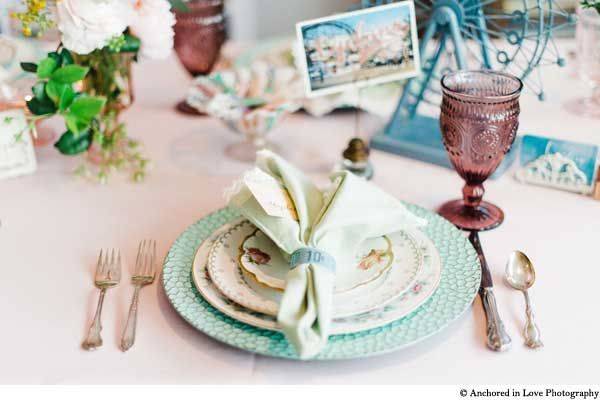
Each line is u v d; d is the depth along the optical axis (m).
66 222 0.93
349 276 0.73
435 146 1.08
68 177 1.05
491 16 1.01
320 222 0.74
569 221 0.90
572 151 0.95
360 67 0.96
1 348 0.70
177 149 1.14
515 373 0.65
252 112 1.06
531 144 0.98
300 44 0.93
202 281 0.73
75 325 0.73
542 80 1.26
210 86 1.17
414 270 0.73
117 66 1.03
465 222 0.89
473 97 0.81
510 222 0.90
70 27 0.89
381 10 0.93
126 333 0.70
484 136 0.83
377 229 0.76
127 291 0.78
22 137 1.03
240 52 1.48
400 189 1.00
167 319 0.73
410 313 0.70
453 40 1.04
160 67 1.50
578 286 0.77
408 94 1.12
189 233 0.83
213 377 0.66
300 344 0.61
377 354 0.65
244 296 0.69
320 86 0.96
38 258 0.85
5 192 1.01
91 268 0.83
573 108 1.17
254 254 0.76
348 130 1.19
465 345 0.69
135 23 0.96
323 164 1.08
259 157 0.84
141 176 1.03
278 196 0.76
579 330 0.70
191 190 1.00
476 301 0.75
